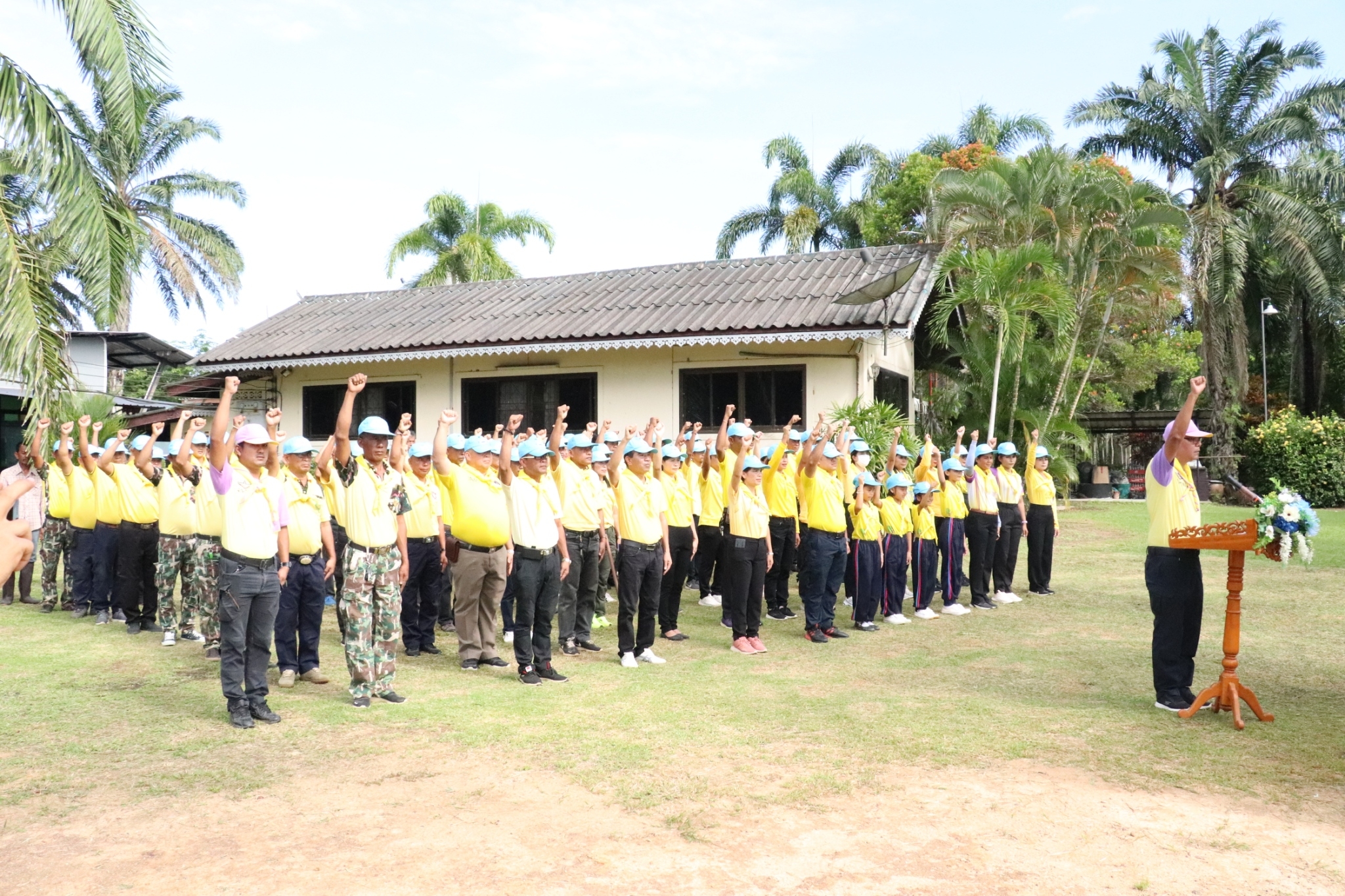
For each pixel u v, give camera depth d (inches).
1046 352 811.4
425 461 369.7
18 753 240.7
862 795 209.6
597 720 269.4
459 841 185.6
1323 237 1058.1
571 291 819.4
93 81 356.5
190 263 1302.9
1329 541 686.5
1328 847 182.9
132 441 460.1
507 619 399.2
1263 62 1111.0
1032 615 447.2
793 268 773.3
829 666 343.3
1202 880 169.3
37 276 345.4
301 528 313.7
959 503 467.5
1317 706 282.5
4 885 167.6
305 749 243.4
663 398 697.6
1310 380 1279.5
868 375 662.5
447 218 1322.6
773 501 449.1
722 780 219.5
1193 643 284.4
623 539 344.8
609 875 170.4
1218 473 1123.3
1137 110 1149.1
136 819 197.3
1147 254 825.5
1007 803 204.8
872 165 1286.9
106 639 392.8
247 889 165.6
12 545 70.5
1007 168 796.0
